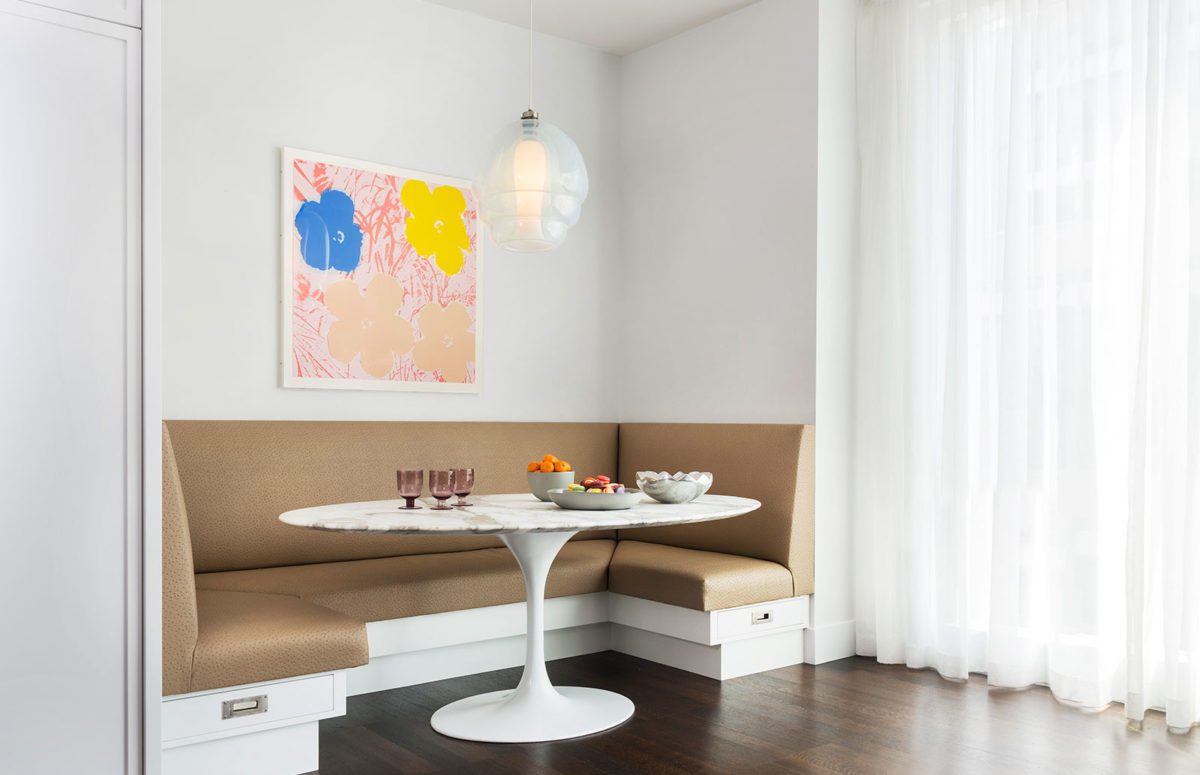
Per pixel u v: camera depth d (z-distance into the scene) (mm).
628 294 4930
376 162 4113
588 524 2594
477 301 4398
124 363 2307
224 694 2508
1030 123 3633
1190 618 3066
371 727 3035
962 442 3732
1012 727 3076
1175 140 3191
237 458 3562
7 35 2152
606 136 4930
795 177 4094
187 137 3631
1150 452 3205
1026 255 3637
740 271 4332
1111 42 3391
